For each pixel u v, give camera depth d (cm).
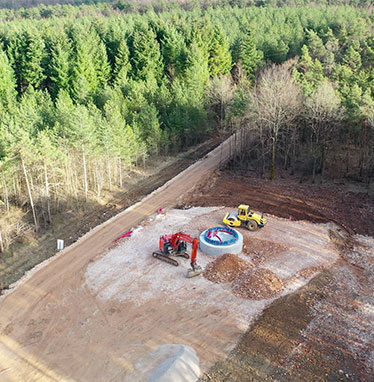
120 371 2281
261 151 5853
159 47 8481
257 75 7406
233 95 6506
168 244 3322
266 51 8169
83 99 6556
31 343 2500
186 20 10894
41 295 2964
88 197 4906
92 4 19475
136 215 4291
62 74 7356
